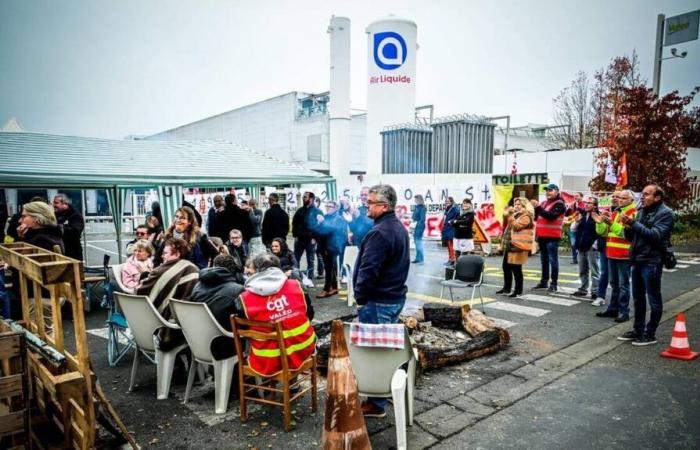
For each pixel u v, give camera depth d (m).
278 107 34.38
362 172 35.22
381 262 3.46
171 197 9.24
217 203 9.63
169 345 3.95
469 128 19.55
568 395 3.98
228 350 3.68
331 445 2.62
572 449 3.13
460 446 3.19
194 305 3.62
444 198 14.42
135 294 4.28
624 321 6.20
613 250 6.20
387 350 3.15
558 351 5.11
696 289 8.22
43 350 2.80
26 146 8.18
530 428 3.43
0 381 2.48
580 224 7.58
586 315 6.59
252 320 3.38
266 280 3.42
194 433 3.38
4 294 4.65
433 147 20.36
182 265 4.38
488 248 12.40
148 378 4.44
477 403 3.85
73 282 2.60
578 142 28.83
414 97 21.17
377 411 3.57
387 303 3.54
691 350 5.06
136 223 21.23
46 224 4.97
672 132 14.26
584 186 17.28
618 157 14.78
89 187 8.79
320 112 31.58
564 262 11.59
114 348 4.96
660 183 14.38
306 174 10.16
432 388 4.15
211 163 9.52
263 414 3.67
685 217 18.41
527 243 7.57
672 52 15.05
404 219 14.66
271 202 9.14
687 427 3.40
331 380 2.63
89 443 2.66
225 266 3.92
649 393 4.00
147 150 9.64
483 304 7.27
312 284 8.84
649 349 5.12
